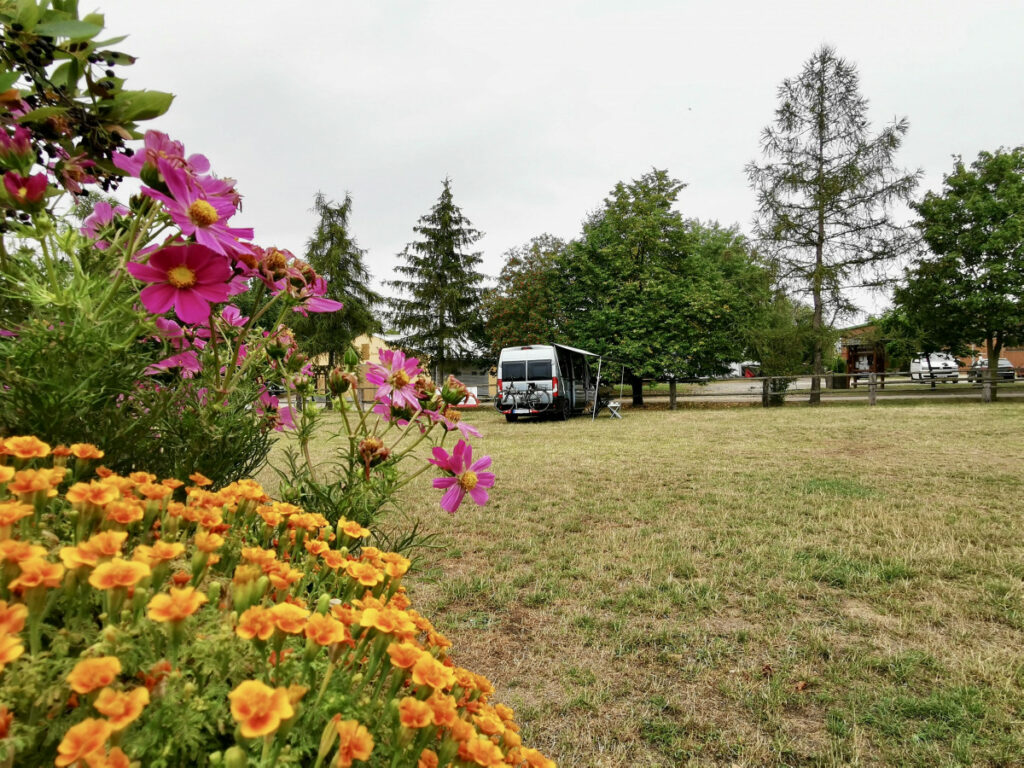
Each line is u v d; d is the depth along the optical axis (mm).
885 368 40375
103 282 1052
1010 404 16953
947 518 4816
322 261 26281
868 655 2664
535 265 25438
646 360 21312
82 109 1044
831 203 20547
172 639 646
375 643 822
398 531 4664
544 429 13891
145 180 981
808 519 4914
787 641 2830
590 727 2193
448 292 28250
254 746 679
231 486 1218
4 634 534
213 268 987
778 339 21812
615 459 8547
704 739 2129
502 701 2354
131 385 1169
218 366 1367
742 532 4613
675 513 5266
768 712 2262
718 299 21703
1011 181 19609
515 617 3131
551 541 4469
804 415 15703
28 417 991
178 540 1017
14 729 546
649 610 3195
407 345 27984
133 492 1010
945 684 2428
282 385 1765
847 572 3631
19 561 592
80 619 704
